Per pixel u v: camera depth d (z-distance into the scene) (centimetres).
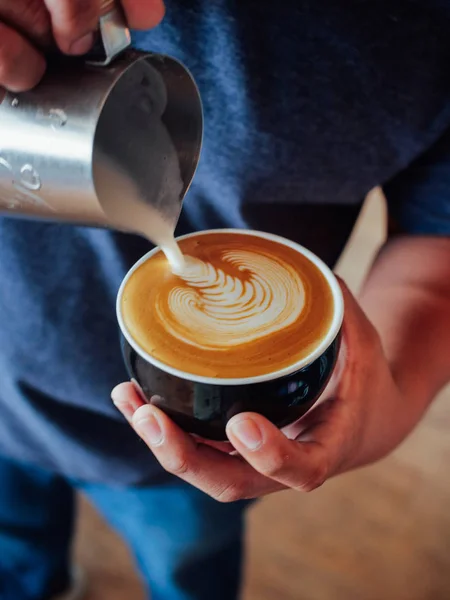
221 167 48
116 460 58
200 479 41
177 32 45
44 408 56
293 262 45
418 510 92
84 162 34
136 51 35
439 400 106
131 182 38
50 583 81
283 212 52
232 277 44
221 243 46
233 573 72
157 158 40
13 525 73
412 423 51
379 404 47
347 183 51
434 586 85
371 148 49
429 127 49
